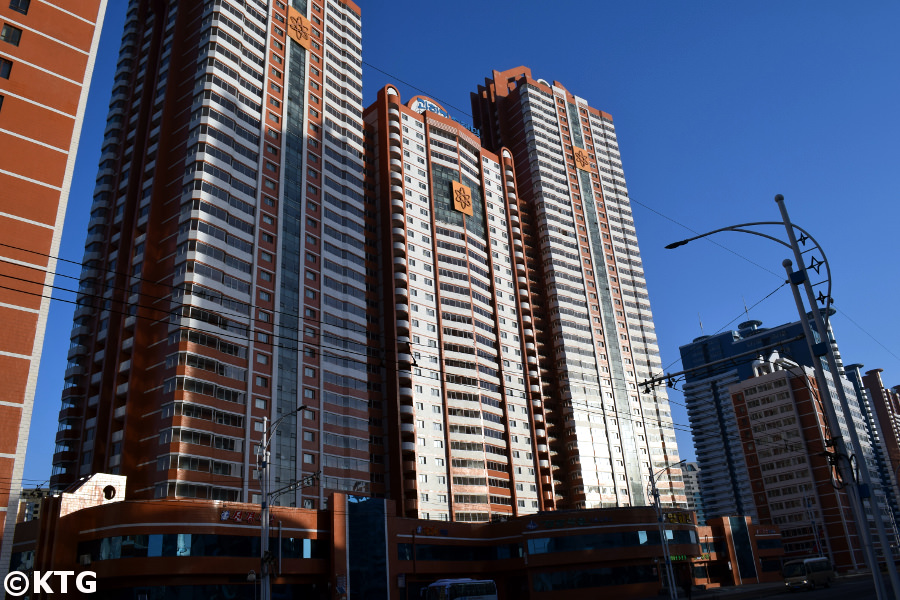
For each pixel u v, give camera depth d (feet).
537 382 396.57
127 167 314.55
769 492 463.01
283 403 268.00
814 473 443.73
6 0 186.09
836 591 183.11
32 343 163.12
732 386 499.92
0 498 148.77
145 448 236.02
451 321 362.53
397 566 227.61
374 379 327.47
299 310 290.35
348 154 349.61
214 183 276.82
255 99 310.24
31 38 186.91
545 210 461.78
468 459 335.47
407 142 391.65
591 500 386.93
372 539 222.89
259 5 331.57
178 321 246.68
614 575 257.75
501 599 260.83
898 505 617.21
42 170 176.96
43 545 183.42
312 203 317.63
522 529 261.24
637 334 466.29
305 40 348.38
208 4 312.91
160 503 181.98
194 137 282.15
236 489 240.53
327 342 297.53
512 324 400.47
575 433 399.44
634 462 417.28
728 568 334.85
